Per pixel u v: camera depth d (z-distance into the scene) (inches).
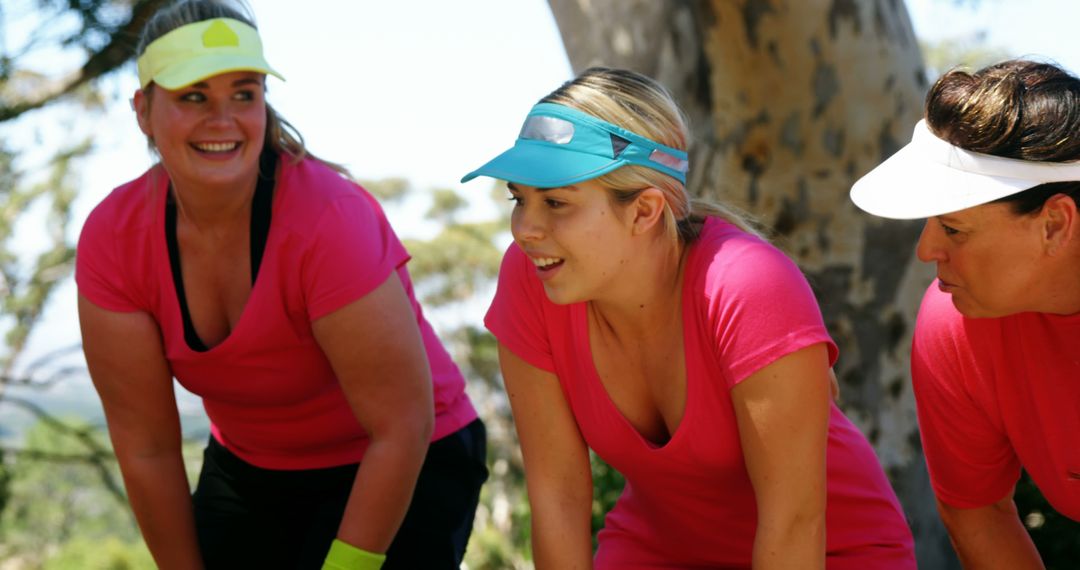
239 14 187.3
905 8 381.1
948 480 178.1
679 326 164.1
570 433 178.4
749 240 160.9
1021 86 138.9
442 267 1545.3
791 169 368.5
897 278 370.3
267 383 192.2
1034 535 308.8
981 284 144.0
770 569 159.6
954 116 141.4
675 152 157.8
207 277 187.6
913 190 141.3
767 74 359.9
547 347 173.2
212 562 212.1
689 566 183.3
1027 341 156.9
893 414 371.9
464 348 1525.6
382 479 187.3
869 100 362.9
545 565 177.5
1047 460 163.5
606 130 152.9
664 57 401.7
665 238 161.5
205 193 180.5
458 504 205.0
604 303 165.3
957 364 165.2
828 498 171.5
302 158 190.2
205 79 177.3
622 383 170.4
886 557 171.6
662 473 171.8
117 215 188.9
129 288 188.9
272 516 210.5
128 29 431.5
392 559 197.5
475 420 215.8
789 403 155.1
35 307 731.4
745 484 170.1
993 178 136.9
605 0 415.5
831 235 368.8
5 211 730.2
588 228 154.2
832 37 354.6
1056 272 142.4
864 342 370.0
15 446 576.1
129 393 195.0
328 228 182.9
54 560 1224.2
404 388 188.4
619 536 190.1
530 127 157.2
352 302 182.5
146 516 200.8
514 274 173.6
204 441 493.4
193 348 189.5
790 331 153.6
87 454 582.9
